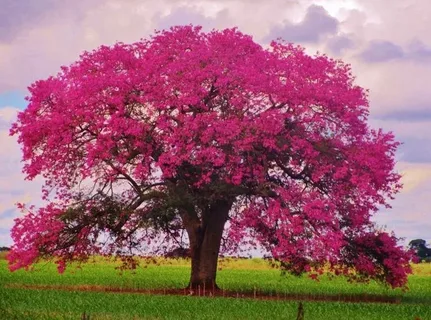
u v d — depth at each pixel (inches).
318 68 1513.3
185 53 1503.4
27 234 1487.5
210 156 1417.3
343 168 1448.1
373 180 1485.0
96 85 1466.5
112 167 1476.4
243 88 1465.3
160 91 1454.2
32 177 1505.9
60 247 1517.0
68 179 1523.1
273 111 1429.6
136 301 1267.2
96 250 1525.6
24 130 1483.8
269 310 1174.3
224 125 1418.6
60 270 1524.4
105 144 1440.7
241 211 1472.7
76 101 1466.5
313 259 1427.2
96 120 1460.4
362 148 1496.1
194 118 1459.2
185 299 1311.5
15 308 1147.9
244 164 1462.8
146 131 1459.2
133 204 1503.4
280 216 1421.0
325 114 1501.0
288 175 1529.3
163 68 1488.7
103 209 1492.4
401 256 1529.3
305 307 1226.0
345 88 1520.7
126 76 1472.7
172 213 1491.1
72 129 1487.5
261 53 1521.9
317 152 1457.9
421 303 1461.6
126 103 1485.0
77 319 1013.2
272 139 1429.6
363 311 1198.3
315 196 1439.5
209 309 1174.3
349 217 1507.1
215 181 1470.2
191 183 1496.1
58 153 1498.5
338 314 1155.3
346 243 1486.2
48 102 1521.9
